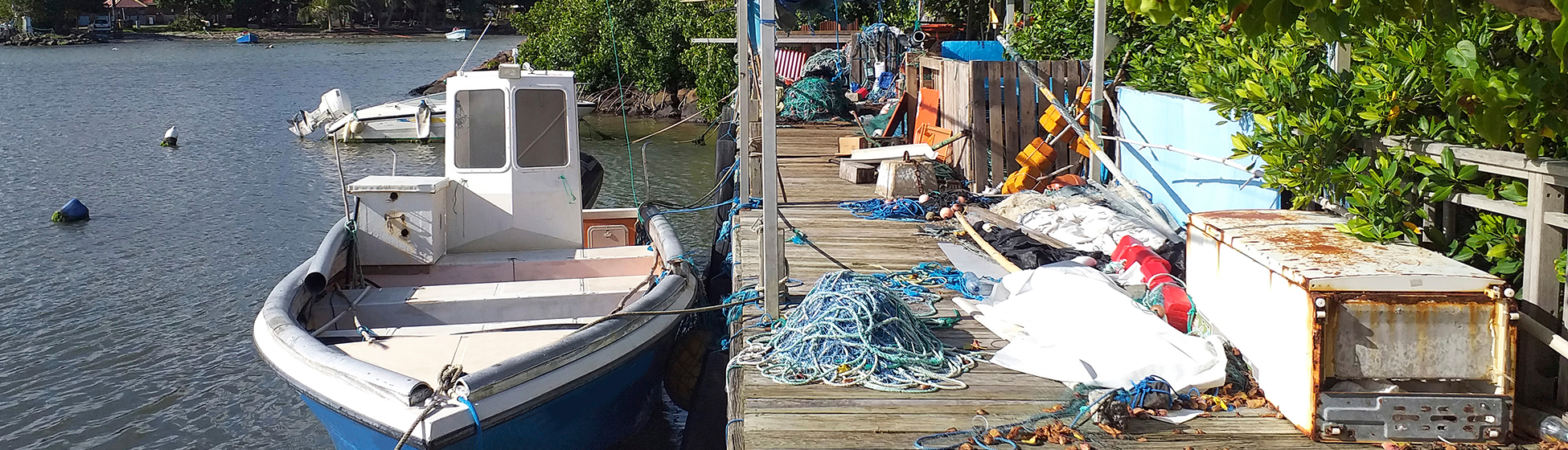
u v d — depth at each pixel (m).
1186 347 4.46
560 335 6.12
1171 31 7.73
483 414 4.96
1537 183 3.60
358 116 23.92
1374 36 4.38
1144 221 6.91
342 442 5.52
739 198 9.34
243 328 9.75
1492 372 3.62
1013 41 11.43
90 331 9.59
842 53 21.03
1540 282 3.65
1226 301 4.45
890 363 4.53
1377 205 4.16
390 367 5.58
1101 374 4.36
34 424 7.52
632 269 7.73
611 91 33.28
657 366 6.67
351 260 7.17
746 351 4.82
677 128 27.80
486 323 6.50
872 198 9.00
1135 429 3.95
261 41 86.94
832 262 6.64
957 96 9.98
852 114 15.46
